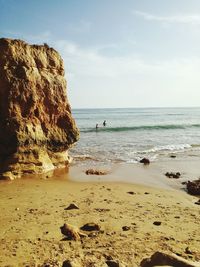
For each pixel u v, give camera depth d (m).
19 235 7.86
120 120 90.06
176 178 16.62
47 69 19.36
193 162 21.83
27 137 16.44
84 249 7.01
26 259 6.49
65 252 6.83
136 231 8.28
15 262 6.35
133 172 18.09
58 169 18.47
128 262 6.30
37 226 8.54
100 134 43.22
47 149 18.30
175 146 31.06
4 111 16.12
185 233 8.27
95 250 6.94
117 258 6.50
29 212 9.87
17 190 13.01
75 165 20.11
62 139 19.16
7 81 16.20
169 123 72.81
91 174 17.27
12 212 9.84
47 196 12.12
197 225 8.97
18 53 17.08
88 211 10.11
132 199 11.95
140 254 6.75
